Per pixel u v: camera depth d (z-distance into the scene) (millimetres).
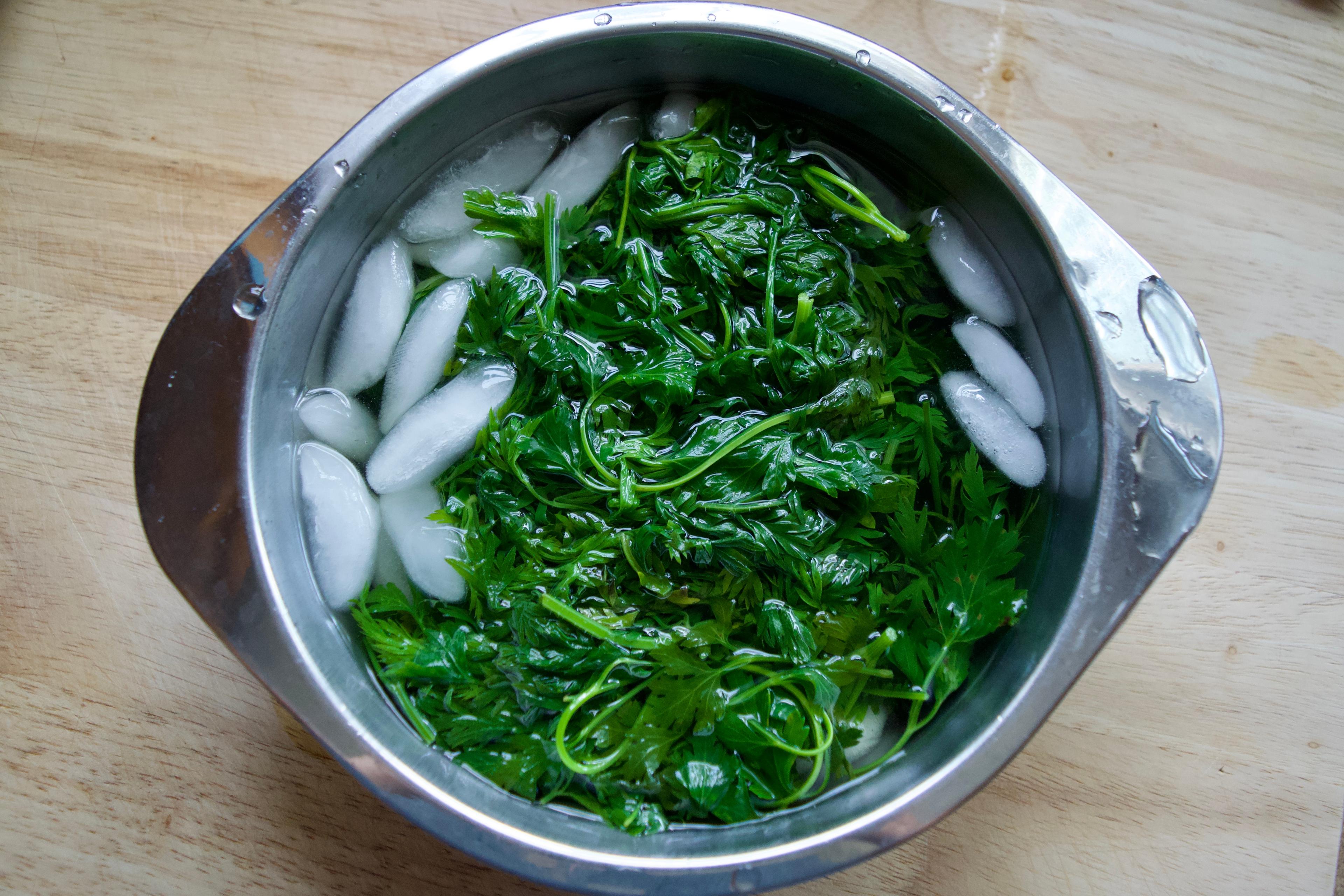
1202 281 464
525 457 411
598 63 414
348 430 421
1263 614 451
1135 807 441
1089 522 389
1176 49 470
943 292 432
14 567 438
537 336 418
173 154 455
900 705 412
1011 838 439
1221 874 438
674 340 425
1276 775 443
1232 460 458
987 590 406
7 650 435
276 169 456
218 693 435
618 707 400
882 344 427
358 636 409
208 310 382
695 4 398
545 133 434
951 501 423
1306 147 469
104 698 434
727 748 398
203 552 381
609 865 370
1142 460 386
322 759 434
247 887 428
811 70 411
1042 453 421
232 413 383
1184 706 447
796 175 441
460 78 390
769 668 407
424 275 430
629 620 406
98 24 458
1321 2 473
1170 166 467
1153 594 451
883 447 422
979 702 398
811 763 405
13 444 444
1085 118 468
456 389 420
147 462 381
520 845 372
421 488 418
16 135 454
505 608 405
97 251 451
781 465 409
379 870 429
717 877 370
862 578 412
